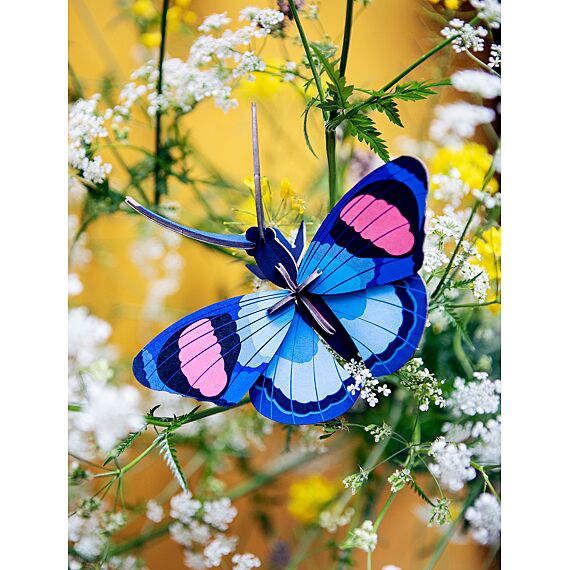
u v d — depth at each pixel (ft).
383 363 2.32
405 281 2.30
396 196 2.26
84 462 2.47
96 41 2.56
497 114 2.57
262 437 2.58
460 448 2.42
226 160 2.59
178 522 2.52
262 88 2.58
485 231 2.52
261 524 2.58
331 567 2.56
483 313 2.58
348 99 2.52
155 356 2.30
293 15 2.45
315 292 2.33
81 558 2.49
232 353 2.32
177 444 2.57
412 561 2.56
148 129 2.56
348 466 2.58
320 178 2.55
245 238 2.36
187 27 2.57
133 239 2.59
